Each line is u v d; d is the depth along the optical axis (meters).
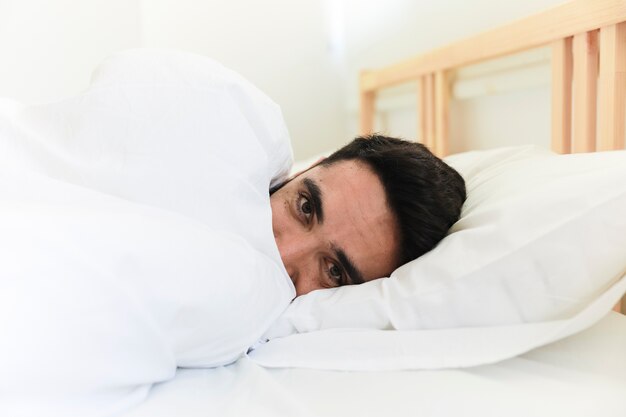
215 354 0.56
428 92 1.37
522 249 0.56
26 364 0.38
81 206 0.49
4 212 0.43
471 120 1.35
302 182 0.74
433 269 0.61
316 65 1.99
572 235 0.54
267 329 0.63
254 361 0.58
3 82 1.52
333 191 0.71
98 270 0.43
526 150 0.88
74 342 0.41
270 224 0.64
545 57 1.04
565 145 0.94
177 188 0.57
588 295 0.55
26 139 0.57
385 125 1.81
